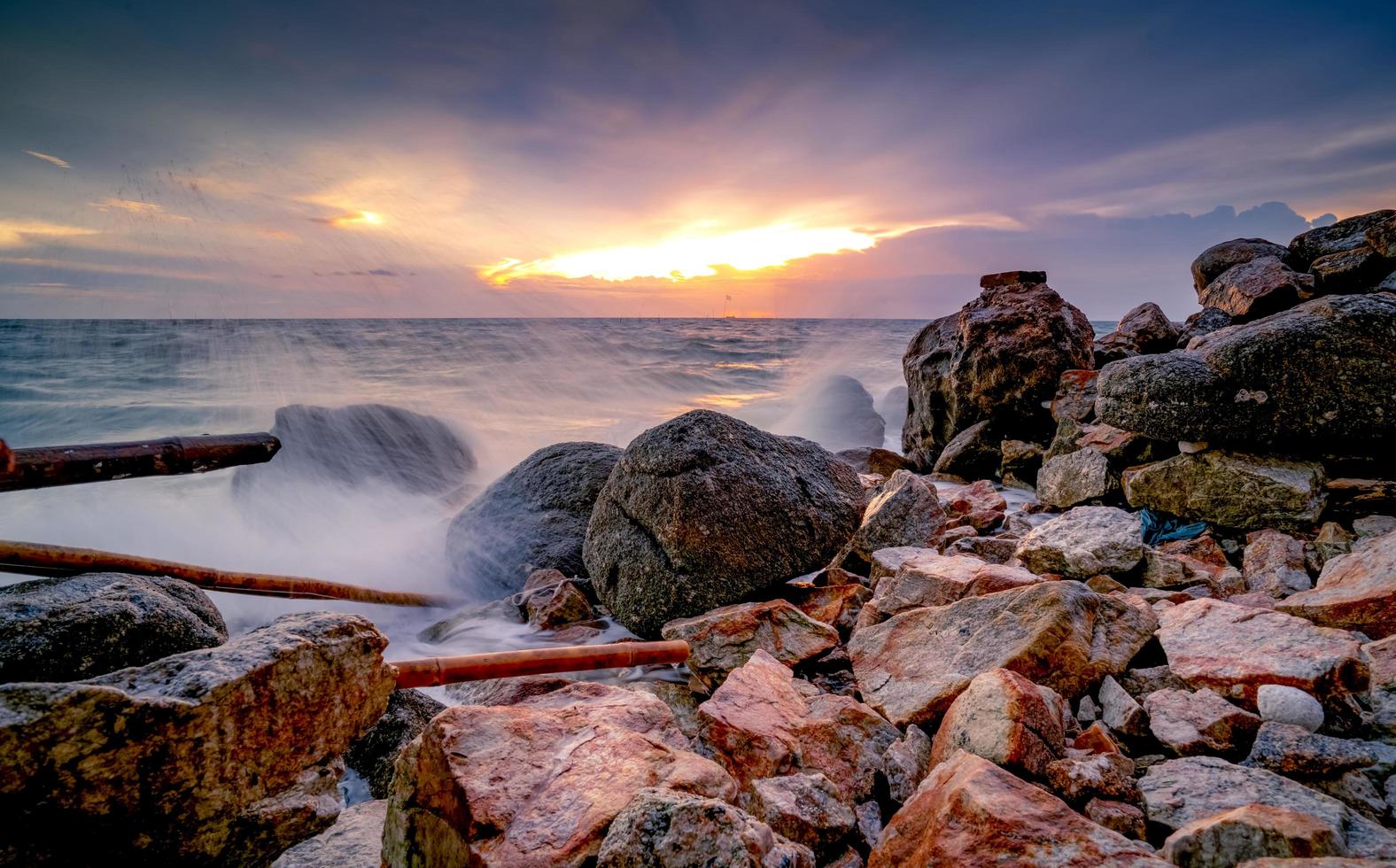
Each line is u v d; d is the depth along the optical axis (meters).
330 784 2.58
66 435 18.09
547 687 4.55
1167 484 6.14
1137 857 1.92
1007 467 9.28
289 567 8.08
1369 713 2.99
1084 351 9.68
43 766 1.96
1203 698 3.18
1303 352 5.54
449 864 2.22
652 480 5.63
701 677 4.50
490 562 7.41
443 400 23.30
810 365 35.03
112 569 3.64
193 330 42.84
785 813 2.66
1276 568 4.82
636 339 52.19
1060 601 3.63
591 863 2.04
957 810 2.20
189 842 2.23
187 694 2.20
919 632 4.15
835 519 6.25
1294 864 1.87
